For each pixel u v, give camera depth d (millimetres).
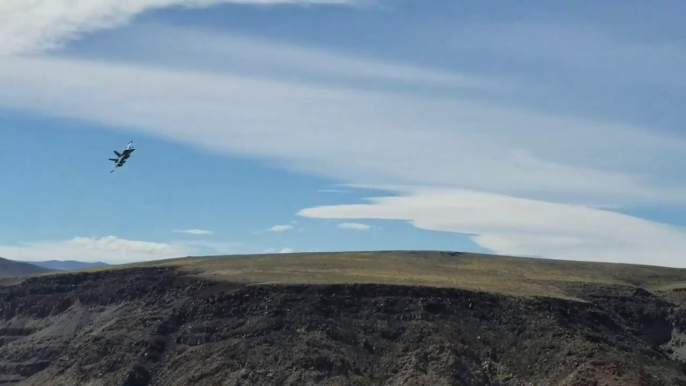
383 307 123062
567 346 115062
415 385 107812
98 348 124062
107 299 142500
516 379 112625
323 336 116875
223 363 113812
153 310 132375
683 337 132875
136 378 116562
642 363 116188
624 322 135125
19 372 131875
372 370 113250
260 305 124438
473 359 114625
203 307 127438
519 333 119750
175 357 119750
